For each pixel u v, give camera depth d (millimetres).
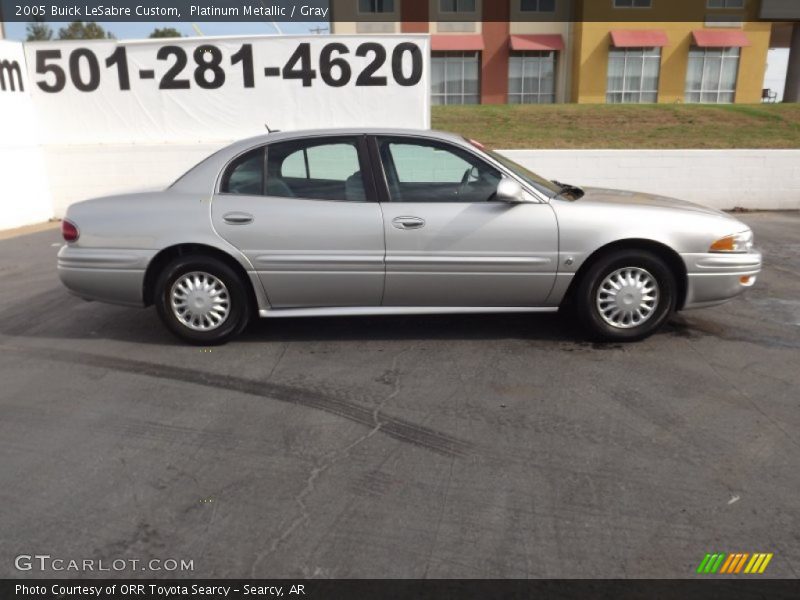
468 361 4582
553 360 4582
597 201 4820
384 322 5457
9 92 11102
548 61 27938
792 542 2645
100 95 11812
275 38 11469
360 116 11766
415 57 11477
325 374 4383
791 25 29266
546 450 3369
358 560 2564
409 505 2910
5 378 4391
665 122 15539
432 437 3518
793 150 11531
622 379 4246
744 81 27703
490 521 2793
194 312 4832
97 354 4820
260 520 2820
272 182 4738
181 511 2893
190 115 11898
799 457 3277
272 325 5418
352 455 3340
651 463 3234
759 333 5109
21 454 3393
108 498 2994
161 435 3576
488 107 17438
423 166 4742
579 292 4781
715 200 11805
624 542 2650
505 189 4500
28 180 11383
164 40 11562
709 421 3666
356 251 4645
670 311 4801
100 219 4754
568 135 14789
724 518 2797
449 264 4660
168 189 4805
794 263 7520
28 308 6070
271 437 3537
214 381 4285
